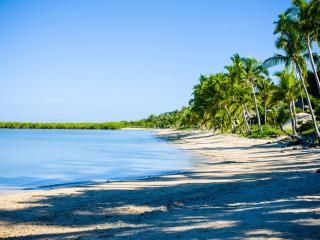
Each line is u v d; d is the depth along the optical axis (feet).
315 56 121.60
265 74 201.26
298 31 110.52
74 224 33.12
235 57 210.79
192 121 365.20
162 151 141.18
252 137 185.26
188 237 23.32
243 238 21.74
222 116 261.65
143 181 60.34
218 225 26.08
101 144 203.51
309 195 35.45
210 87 236.63
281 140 142.00
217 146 152.46
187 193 45.83
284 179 49.75
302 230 22.38
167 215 32.53
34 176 73.87
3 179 69.62
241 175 60.95
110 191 51.16
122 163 97.76
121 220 32.99
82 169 85.51
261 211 29.71
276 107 224.94
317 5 101.96
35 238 28.76
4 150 154.81
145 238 24.23
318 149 98.89
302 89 146.92
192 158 105.60
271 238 21.13
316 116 152.76
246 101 216.13
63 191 52.39
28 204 43.32
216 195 41.78
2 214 38.32
